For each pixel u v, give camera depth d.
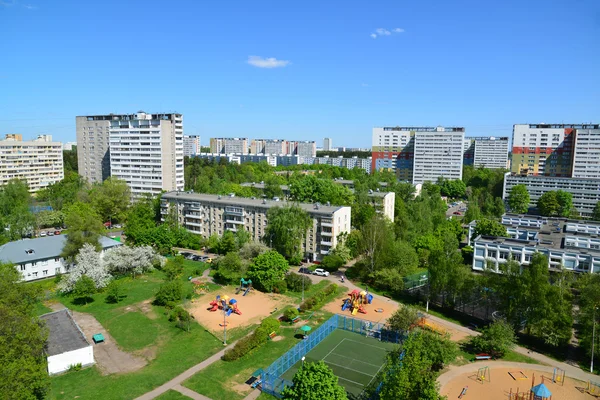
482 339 80.75
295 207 137.25
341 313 99.00
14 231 140.38
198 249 152.62
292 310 93.06
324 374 52.38
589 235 138.62
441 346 73.25
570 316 82.12
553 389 68.44
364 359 77.88
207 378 69.06
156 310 96.50
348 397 65.25
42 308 95.88
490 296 94.38
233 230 150.75
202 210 158.62
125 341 81.31
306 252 141.62
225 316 92.50
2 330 57.88
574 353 81.75
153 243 139.12
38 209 183.00
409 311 85.75
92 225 122.31
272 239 137.12
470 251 149.88
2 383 50.62
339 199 186.88
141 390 64.88
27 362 55.44
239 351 75.94
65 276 107.06
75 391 64.12
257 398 63.91
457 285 97.75
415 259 123.88
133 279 118.38
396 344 80.56
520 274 88.44
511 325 85.06
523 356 79.94
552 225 161.88
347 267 136.50
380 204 180.50
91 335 83.56
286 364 73.94
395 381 54.31
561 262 119.38
